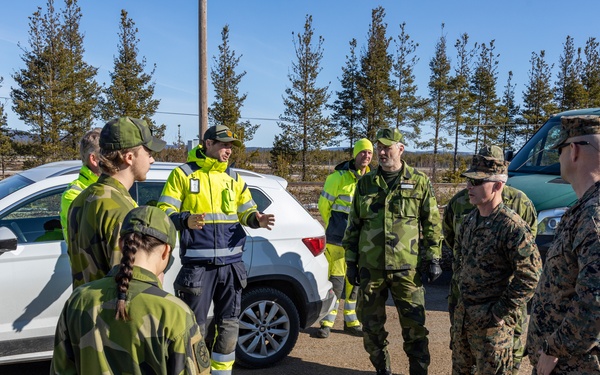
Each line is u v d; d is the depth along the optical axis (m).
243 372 4.46
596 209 2.08
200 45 12.22
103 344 1.72
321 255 4.90
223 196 3.78
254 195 4.73
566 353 2.11
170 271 4.17
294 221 4.82
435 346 5.10
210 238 3.70
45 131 28.86
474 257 3.29
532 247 3.08
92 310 1.75
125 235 1.83
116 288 1.78
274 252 4.59
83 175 3.39
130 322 1.71
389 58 39.31
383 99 38.59
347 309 5.54
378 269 4.16
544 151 7.56
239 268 3.87
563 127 2.32
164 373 1.71
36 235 3.87
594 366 2.10
